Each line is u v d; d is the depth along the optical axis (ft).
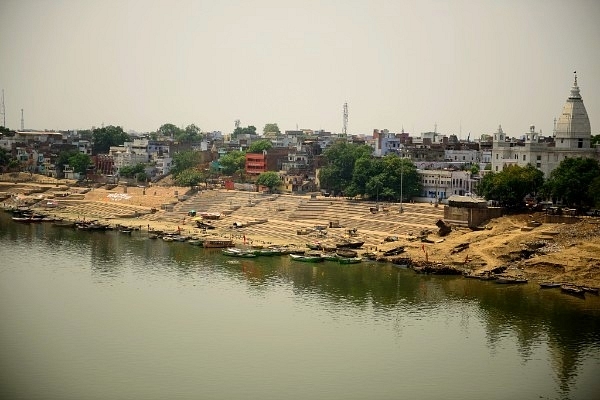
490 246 402.93
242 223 550.36
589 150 512.22
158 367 249.14
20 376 239.30
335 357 261.44
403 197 566.77
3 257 426.10
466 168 622.13
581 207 454.40
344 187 616.80
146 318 303.68
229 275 387.14
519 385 239.09
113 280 371.76
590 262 362.74
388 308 322.55
